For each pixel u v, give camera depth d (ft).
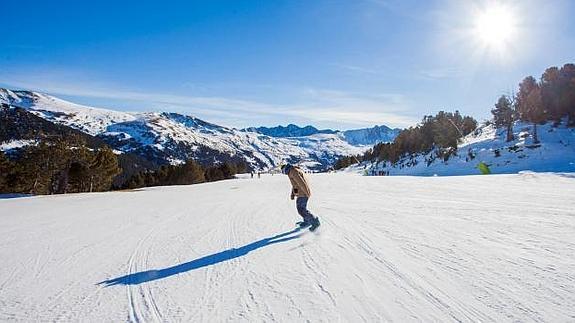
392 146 319.27
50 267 19.53
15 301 14.92
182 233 27.91
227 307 13.78
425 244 21.59
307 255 20.27
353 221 30.35
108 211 43.45
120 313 13.56
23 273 18.57
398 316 12.53
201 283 16.47
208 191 77.51
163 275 17.76
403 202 42.57
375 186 72.74
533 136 203.82
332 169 485.15
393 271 16.99
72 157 141.38
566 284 14.71
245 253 21.24
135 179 251.60
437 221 29.01
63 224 33.78
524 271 16.35
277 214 36.73
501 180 73.51
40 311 13.88
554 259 17.93
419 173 227.81
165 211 41.91
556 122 212.43
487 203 38.73
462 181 76.59
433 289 14.71
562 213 30.81
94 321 12.93
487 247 20.47
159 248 23.15
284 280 16.42
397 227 27.04
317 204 43.60
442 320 12.16
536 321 11.89
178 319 12.89
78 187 159.33
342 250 20.99
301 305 13.69
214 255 21.07
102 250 22.99
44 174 142.31
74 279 17.49
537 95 211.82
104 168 156.25
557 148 181.57
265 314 13.05
